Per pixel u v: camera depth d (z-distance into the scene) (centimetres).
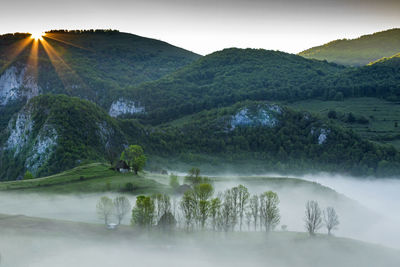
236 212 11244
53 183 14750
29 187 14212
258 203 12306
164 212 10162
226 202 11056
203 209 10219
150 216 9744
